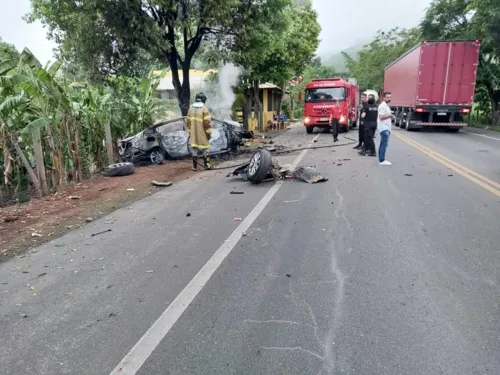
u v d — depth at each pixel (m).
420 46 18.34
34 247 5.05
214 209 6.48
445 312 3.19
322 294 3.54
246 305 3.41
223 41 15.26
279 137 20.31
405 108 21.89
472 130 20.97
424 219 5.56
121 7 11.47
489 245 4.54
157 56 14.87
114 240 5.20
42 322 3.27
